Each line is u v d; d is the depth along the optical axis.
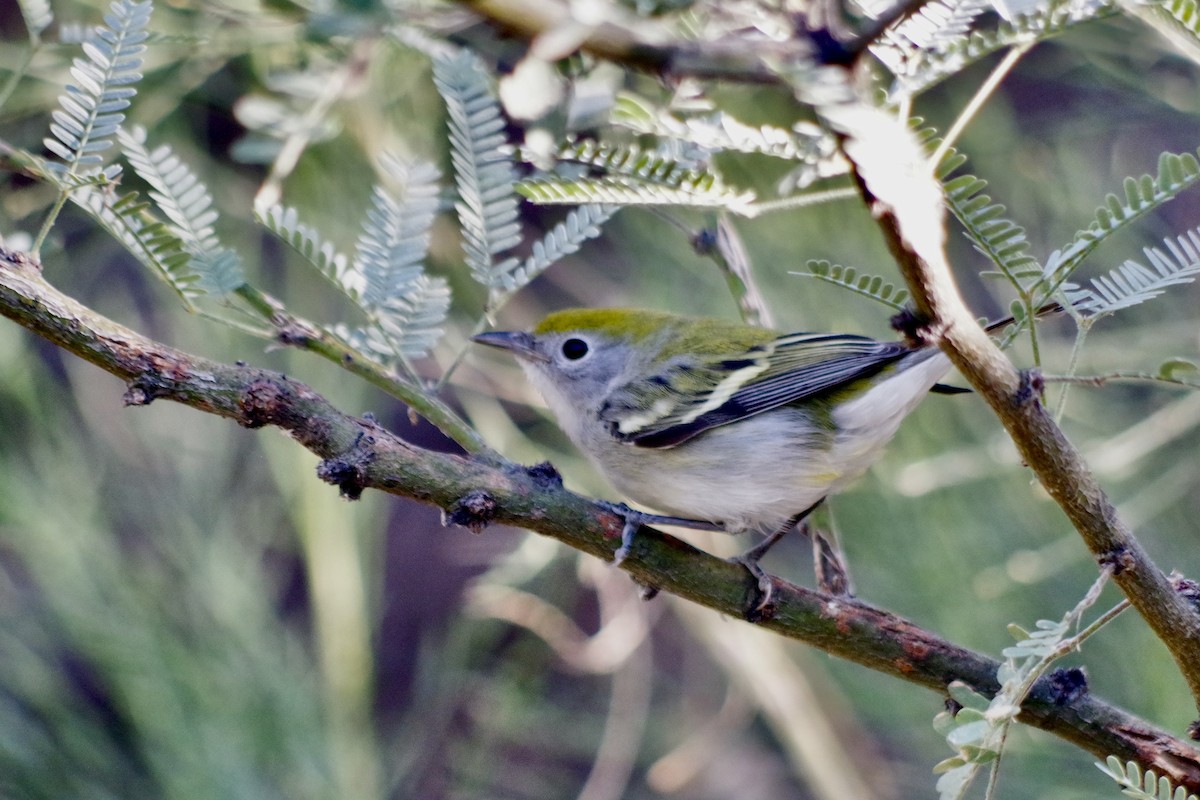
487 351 9.85
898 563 8.99
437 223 8.88
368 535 9.40
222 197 8.92
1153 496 8.98
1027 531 8.91
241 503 9.35
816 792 10.03
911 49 4.08
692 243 7.53
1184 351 8.91
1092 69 9.77
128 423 9.13
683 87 4.49
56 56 7.54
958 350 3.96
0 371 8.61
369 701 9.26
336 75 6.47
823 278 4.97
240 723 8.72
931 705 9.57
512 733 10.77
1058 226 9.60
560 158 4.56
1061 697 5.22
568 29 3.07
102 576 8.71
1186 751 5.17
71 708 9.05
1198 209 9.52
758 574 5.57
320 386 9.21
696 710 11.48
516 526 5.30
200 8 6.49
